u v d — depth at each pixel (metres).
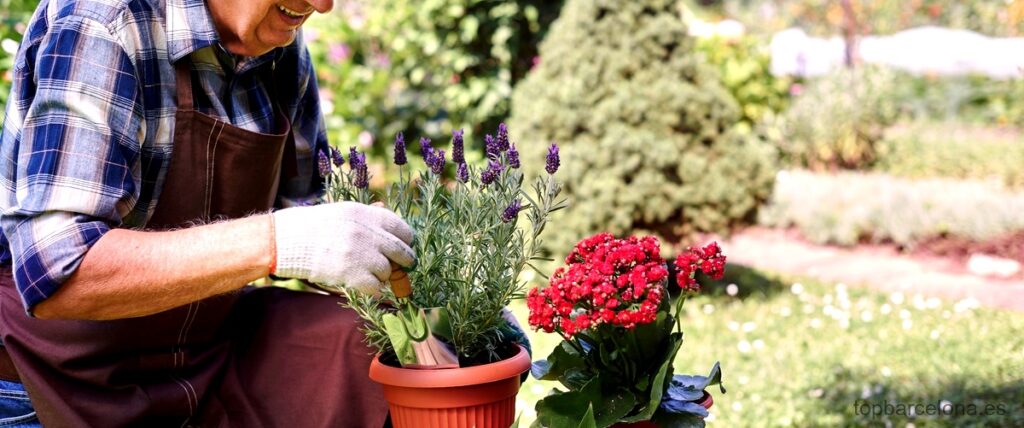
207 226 1.40
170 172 1.55
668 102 3.96
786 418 2.75
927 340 3.52
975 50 8.73
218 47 1.56
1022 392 2.85
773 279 4.73
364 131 5.38
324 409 1.66
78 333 1.54
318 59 5.38
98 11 1.45
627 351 1.48
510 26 5.53
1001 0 9.26
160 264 1.35
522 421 2.74
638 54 4.07
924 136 8.05
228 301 1.71
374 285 1.38
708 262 1.50
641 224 4.02
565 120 4.05
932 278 4.78
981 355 3.29
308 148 1.91
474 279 1.55
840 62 8.24
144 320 1.59
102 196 1.40
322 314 1.70
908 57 8.90
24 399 1.61
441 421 1.46
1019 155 7.09
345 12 5.78
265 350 1.73
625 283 1.42
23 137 1.43
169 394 1.65
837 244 5.67
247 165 1.60
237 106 1.65
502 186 1.56
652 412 1.42
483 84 5.57
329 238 1.35
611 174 3.93
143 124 1.50
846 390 2.98
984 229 5.34
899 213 5.58
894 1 9.52
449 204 1.57
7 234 1.42
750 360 3.38
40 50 1.45
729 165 3.98
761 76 8.02
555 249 4.00
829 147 7.26
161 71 1.51
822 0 9.48
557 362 1.53
